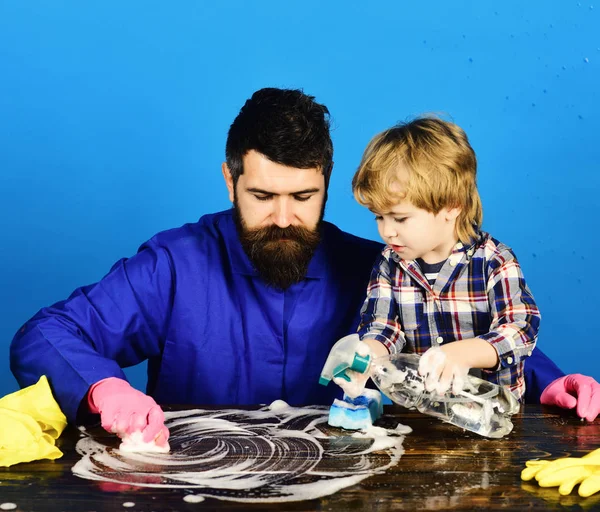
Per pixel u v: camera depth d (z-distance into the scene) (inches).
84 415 53.9
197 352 71.3
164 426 48.7
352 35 117.5
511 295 61.3
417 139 60.2
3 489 41.8
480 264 62.7
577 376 59.0
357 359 51.6
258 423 53.6
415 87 117.8
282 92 62.7
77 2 110.3
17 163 111.7
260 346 71.1
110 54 112.1
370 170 59.9
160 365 73.5
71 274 114.8
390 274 65.5
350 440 49.9
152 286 70.5
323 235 72.7
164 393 72.7
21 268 113.6
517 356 57.4
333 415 52.6
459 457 46.9
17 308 113.8
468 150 63.1
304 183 61.1
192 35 114.3
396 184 58.4
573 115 114.1
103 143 113.4
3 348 113.8
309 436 50.7
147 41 112.9
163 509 39.5
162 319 71.9
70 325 63.2
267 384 71.4
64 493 41.4
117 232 115.4
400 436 50.8
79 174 113.3
